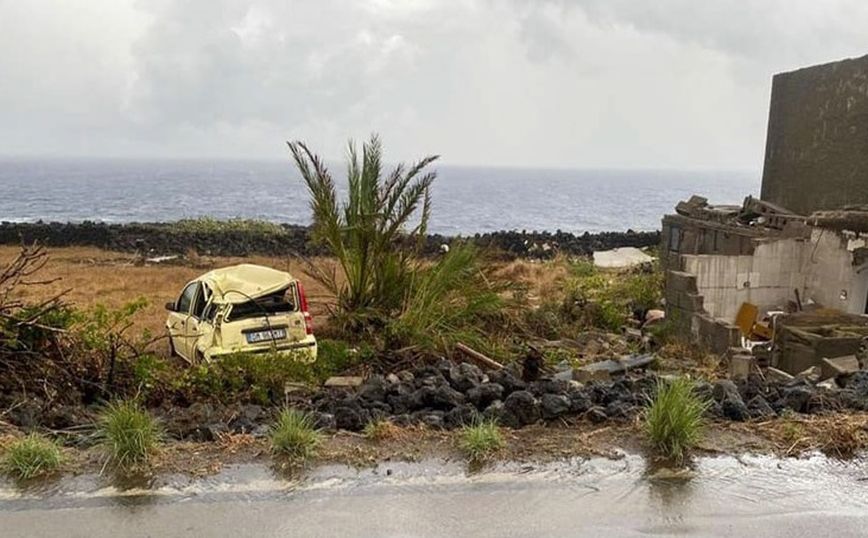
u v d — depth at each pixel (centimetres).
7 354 698
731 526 396
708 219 1734
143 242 3362
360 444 490
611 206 13125
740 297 1369
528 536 381
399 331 1131
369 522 391
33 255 831
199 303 1056
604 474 453
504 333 1273
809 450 493
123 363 768
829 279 1333
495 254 1513
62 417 565
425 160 1582
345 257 1288
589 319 1486
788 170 1906
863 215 1313
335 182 1298
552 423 536
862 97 1669
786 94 1916
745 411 552
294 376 864
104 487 421
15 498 407
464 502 415
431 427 530
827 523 403
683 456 479
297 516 396
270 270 1074
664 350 1208
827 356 1045
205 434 511
